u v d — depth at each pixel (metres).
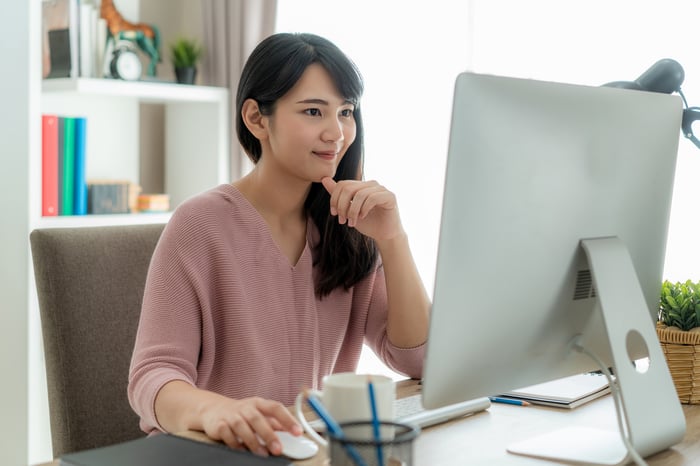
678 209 2.27
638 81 1.27
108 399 1.51
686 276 2.27
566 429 1.12
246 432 0.95
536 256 0.98
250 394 1.39
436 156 2.67
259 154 1.49
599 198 1.05
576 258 1.03
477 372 0.97
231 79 2.96
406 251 1.42
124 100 3.00
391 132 2.75
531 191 0.96
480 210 0.92
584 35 2.42
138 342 1.30
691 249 2.26
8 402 2.41
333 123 1.38
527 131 0.94
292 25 2.92
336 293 1.52
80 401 1.48
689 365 1.28
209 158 3.00
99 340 1.52
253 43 2.91
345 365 1.58
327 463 0.90
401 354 1.44
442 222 0.89
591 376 1.42
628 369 1.02
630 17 2.35
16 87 2.39
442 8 2.64
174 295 1.33
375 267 1.54
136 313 1.57
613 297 1.03
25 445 2.37
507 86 0.92
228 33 2.98
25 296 2.38
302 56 1.37
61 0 2.68
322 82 1.38
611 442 1.06
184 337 1.31
